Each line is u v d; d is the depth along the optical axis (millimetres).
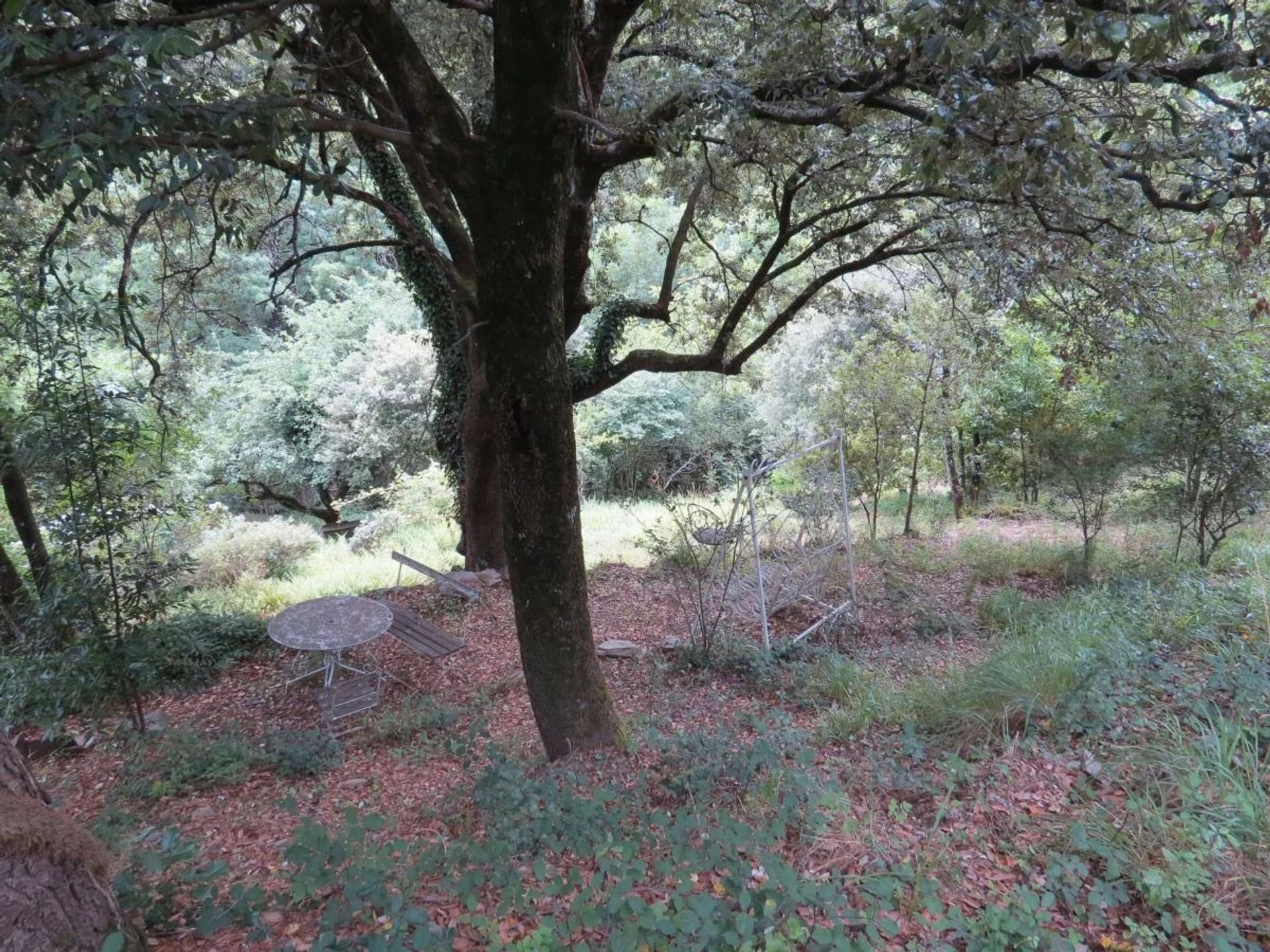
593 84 5590
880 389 11844
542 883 2773
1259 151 3328
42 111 2363
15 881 1900
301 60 4355
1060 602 7477
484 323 4027
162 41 2213
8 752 2297
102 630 5000
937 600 8523
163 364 10008
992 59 2635
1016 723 4277
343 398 17438
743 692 6199
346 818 2803
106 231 7383
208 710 6320
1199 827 2877
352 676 6941
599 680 4648
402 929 2303
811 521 8352
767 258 8227
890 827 3236
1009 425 11992
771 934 2289
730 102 4617
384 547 13016
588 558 11070
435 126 3697
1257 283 6727
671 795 3695
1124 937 2508
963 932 2475
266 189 7066
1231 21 2955
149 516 5379
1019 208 5656
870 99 4652
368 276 20281
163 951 2377
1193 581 6410
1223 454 7570
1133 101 4203
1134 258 6297
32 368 6312
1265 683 3863
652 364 9234
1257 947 2398
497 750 4801
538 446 4164
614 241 10945
